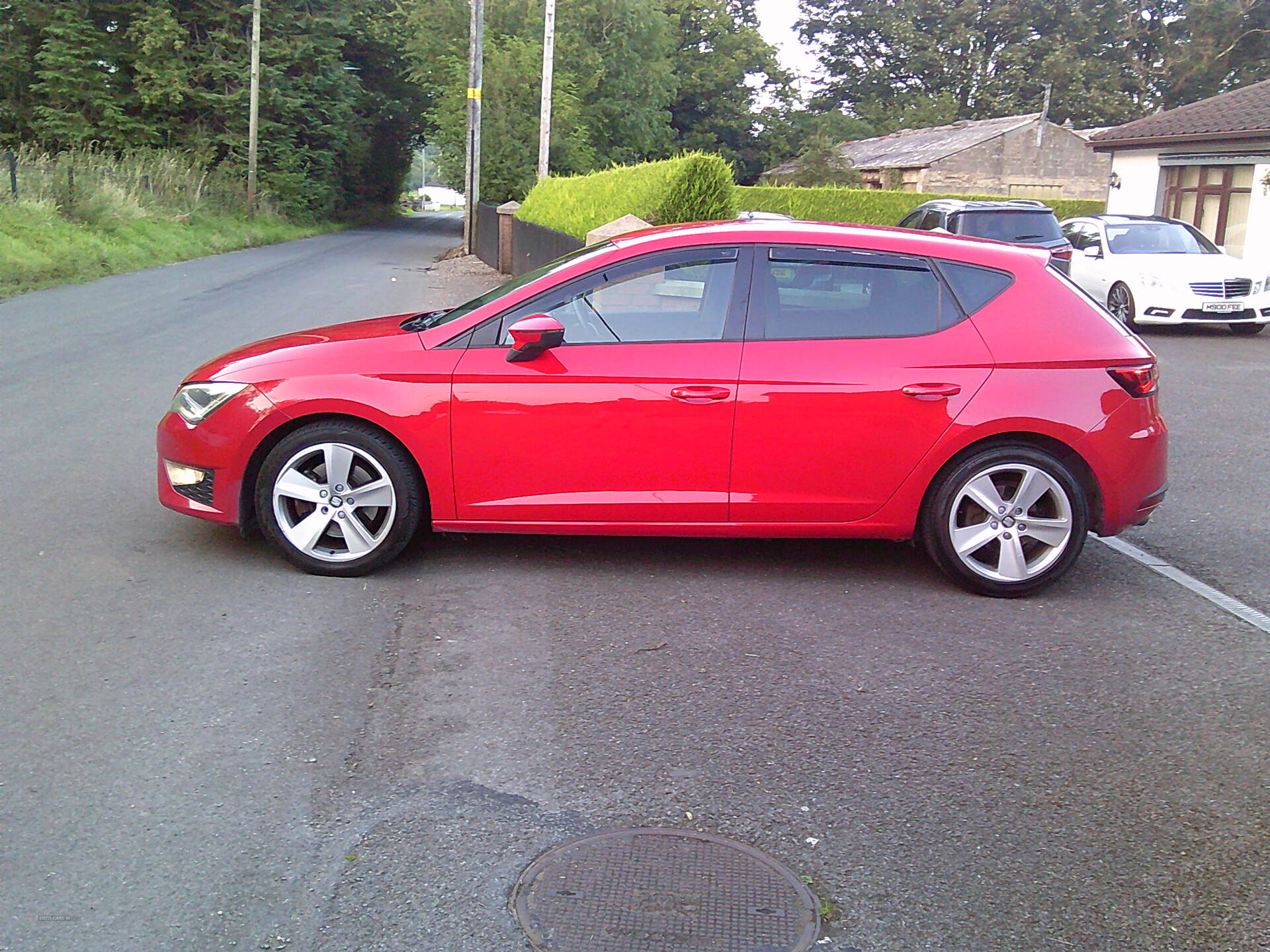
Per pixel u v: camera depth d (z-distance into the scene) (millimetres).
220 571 5387
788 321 5273
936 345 5258
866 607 5207
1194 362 13352
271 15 44188
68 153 31672
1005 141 41906
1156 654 4715
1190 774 3717
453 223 65250
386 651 4527
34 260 19297
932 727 4008
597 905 2930
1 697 3990
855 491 5273
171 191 32844
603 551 5891
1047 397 5219
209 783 3480
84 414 8648
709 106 63438
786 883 3051
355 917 2863
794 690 4277
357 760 3660
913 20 66812
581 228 18734
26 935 2754
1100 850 3264
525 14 43938
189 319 14625
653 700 4156
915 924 2896
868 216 38500
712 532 5340
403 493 5281
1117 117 59438
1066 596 5441
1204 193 24703
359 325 5941
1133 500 5355
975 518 5348
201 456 5309
